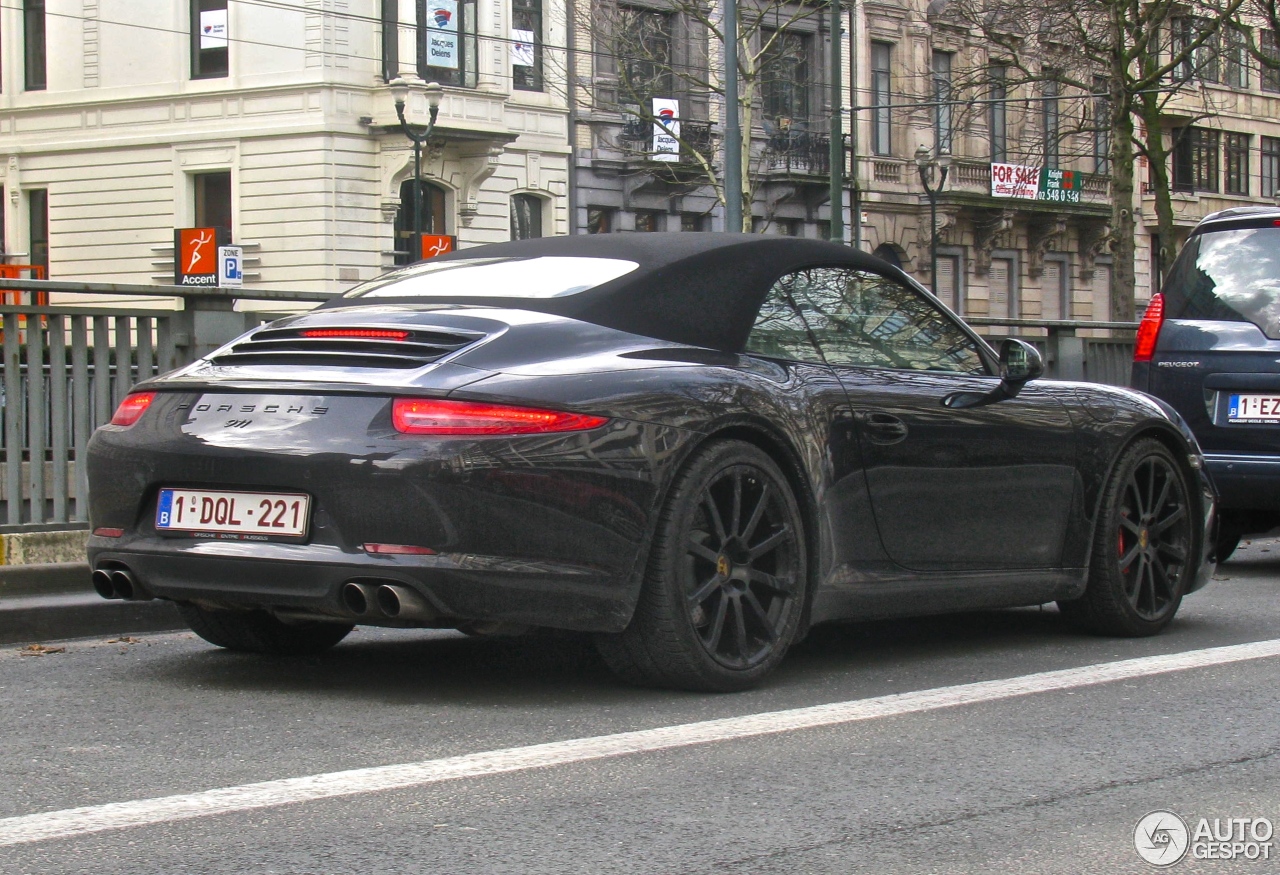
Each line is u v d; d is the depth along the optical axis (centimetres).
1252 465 939
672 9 3831
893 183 4766
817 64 4534
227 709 518
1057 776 443
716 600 540
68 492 798
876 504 590
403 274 615
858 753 467
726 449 536
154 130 3809
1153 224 5572
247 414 514
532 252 598
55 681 565
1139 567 693
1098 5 3131
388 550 489
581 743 471
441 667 597
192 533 519
